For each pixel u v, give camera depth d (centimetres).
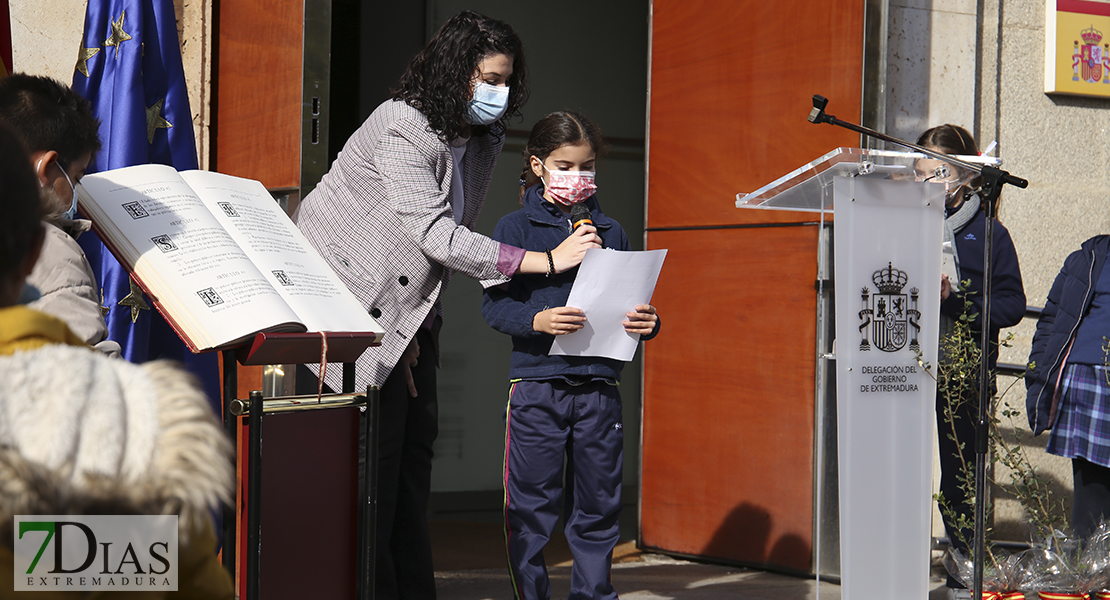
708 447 412
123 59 289
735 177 405
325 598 189
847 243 257
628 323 274
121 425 86
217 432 92
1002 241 340
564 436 282
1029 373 348
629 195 586
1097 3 441
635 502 578
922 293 267
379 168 268
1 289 90
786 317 384
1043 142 440
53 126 167
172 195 183
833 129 370
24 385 84
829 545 369
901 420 264
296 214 290
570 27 567
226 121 390
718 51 413
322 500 188
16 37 369
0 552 79
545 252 271
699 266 419
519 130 557
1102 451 323
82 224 172
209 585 94
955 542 332
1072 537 329
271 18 366
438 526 493
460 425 542
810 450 374
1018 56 436
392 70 523
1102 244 338
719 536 405
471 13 271
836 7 371
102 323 159
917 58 400
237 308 169
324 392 305
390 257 270
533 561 280
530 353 283
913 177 268
